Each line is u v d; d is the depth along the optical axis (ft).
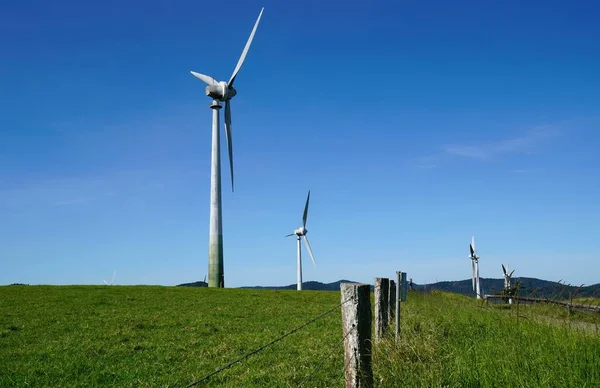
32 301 113.50
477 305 70.85
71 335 71.05
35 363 52.60
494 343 39.40
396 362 33.32
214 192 206.59
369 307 28.12
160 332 73.97
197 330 75.46
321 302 129.59
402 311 61.36
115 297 123.95
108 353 57.57
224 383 42.91
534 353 33.68
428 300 80.12
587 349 33.76
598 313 46.88
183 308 106.73
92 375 47.24
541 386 27.94
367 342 27.73
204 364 50.88
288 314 98.63
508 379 29.81
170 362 52.70
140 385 43.09
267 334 69.97
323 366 44.45
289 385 38.45
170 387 41.81
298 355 52.42
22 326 79.66
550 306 50.19
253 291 150.61
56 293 130.11
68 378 46.93
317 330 72.23
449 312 60.29
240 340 64.75
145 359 54.29
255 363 49.52
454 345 40.34
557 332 39.24
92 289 142.92
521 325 45.39
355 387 27.14
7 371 49.24
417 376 31.01
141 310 102.17
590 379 28.99
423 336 40.86
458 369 31.58
